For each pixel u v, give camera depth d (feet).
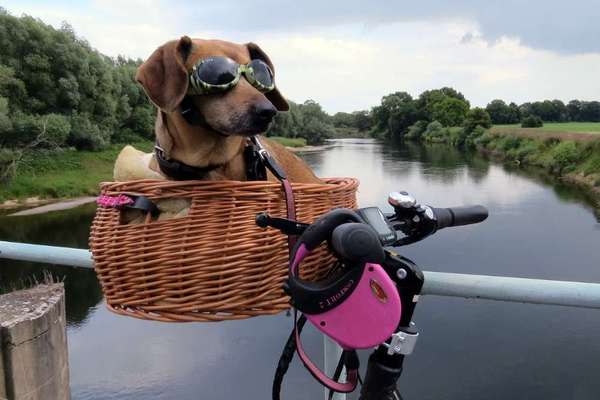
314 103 292.81
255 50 7.41
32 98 116.57
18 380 6.33
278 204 5.32
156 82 6.56
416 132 298.15
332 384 4.10
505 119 270.67
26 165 104.53
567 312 36.81
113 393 28.63
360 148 213.46
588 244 52.65
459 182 97.35
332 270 5.15
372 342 3.68
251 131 6.25
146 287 5.20
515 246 52.65
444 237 56.44
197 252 5.04
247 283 5.06
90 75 128.26
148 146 139.74
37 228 76.33
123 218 5.58
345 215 3.77
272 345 33.78
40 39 120.67
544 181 96.84
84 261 7.07
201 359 32.22
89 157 118.93
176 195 5.22
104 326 38.27
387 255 4.01
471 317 36.52
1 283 46.09
